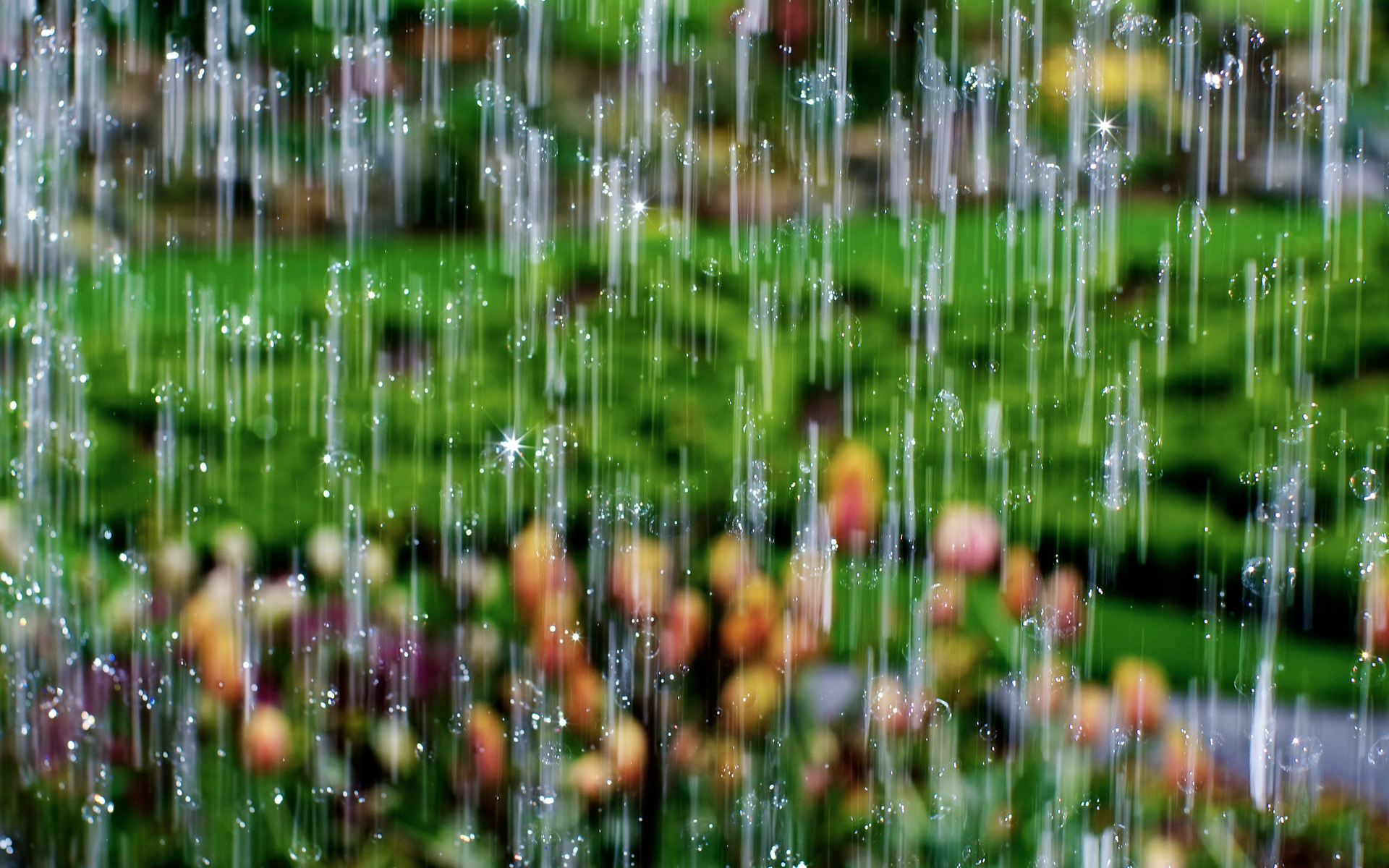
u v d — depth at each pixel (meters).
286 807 5.19
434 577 5.63
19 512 5.73
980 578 5.39
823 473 5.96
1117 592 5.89
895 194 7.38
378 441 6.00
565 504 5.87
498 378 6.15
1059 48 7.62
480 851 5.17
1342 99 6.63
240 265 6.59
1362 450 6.01
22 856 5.18
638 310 6.32
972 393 6.14
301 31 7.34
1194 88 7.51
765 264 6.57
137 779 5.22
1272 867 5.30
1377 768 5.50
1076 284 6.34
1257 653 5.76
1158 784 5.25
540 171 7.35
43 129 6.60
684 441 6.03
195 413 6.03
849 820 5.17
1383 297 6.25
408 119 7.28
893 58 7.69
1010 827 5.18
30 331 6.21
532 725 5.21
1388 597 5.70
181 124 7.14
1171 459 6.05
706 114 7.72
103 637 5.39
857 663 5.38
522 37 7.49
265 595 5.35
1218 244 6.50
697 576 5.41
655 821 5.19
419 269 6.53
